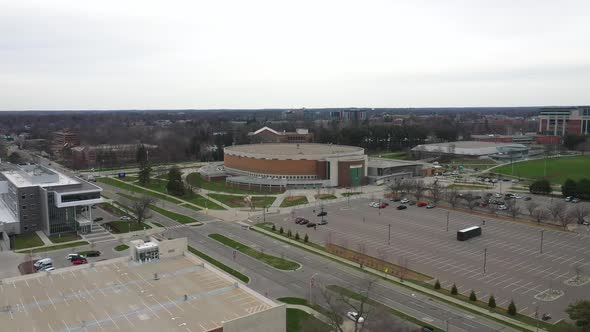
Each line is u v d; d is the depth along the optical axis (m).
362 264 112.88
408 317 85.31
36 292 77.19
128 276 84.19
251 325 65.25
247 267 112.31
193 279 82.81
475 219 157.00
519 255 119.50
